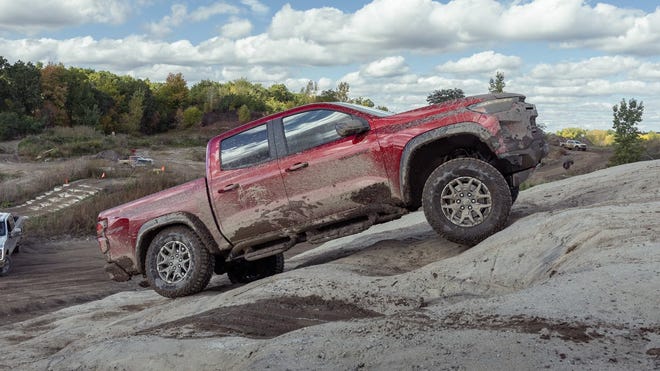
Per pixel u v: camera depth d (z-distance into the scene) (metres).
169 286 6.81
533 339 2.91
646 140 45.56
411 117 6.08
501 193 5.57
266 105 166.12
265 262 7.77
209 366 3.63
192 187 6.84
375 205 6.19
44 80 114.94
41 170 42.84
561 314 3.16
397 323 3.46
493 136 5.68
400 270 5.80
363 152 6.14
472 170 5.63
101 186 30.09
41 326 6.93
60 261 16.50
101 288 11.66
